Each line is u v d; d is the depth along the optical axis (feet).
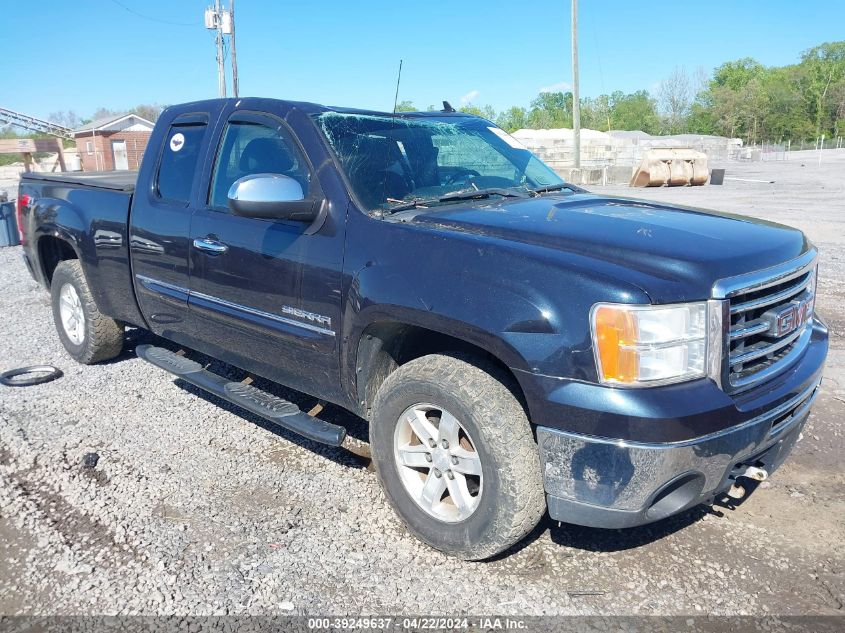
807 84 331.98
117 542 11.02
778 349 10.30
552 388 8.97
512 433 9.46
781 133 320.50
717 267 9.18
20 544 10.99
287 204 11.38
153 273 15.26
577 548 10.87
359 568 10.39
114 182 17.74
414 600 9.69
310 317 11.85
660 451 8.55
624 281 8.79
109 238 16.37
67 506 12.08
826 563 10.49
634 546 10.93
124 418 15.70
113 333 18.42
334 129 12.57
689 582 10.05
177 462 13.65
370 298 10.68
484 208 11.66
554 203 12.17
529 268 9.37
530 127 330.75
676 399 8.66
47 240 19.57
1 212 41.01
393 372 10.85
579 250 9.59
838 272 29.94
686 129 285.64
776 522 11.57
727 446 9.00
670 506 9.11
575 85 92.73
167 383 17.79
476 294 9.59
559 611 9.46
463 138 14.30
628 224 10.57
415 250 10.43
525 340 9.11
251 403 13.00
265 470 13.35
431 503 10.58
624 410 8.57
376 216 11.25
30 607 9.59
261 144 13.19
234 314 13.33
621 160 126.31
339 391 12.07
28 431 14.97
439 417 10.68
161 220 14.76
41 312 25.32
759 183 89.45
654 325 8.66
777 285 9.85
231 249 13.05
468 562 10.51
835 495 12.41
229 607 9.54
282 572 10.28
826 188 77.82
